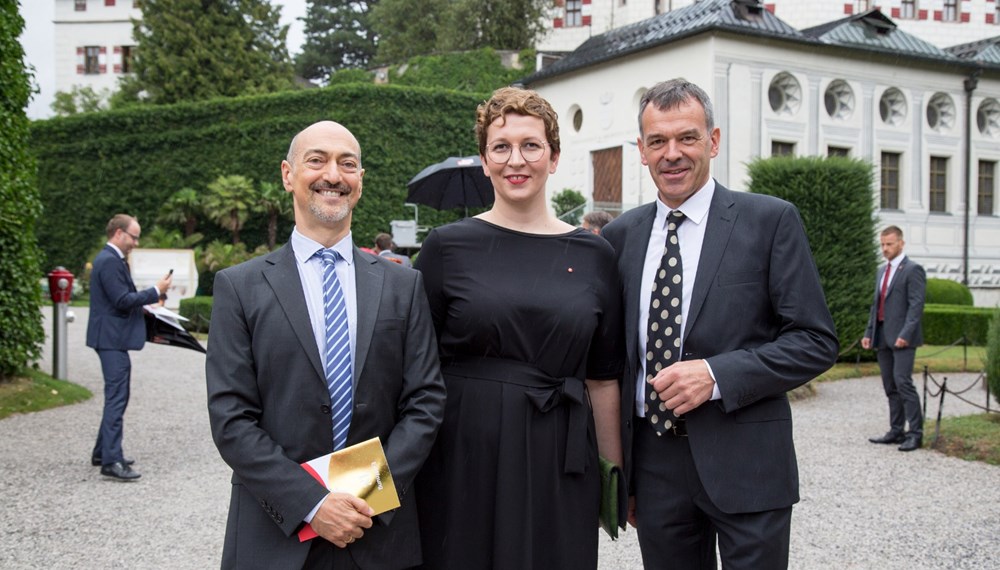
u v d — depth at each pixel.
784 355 2.59
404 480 2.49
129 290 6.35
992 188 28.48
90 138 32.00
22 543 4.78
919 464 7.04
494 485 2.68
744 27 22.12
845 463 7.08
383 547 2.54
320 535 2.39
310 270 2.66
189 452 7.21
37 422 8.37
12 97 9.36
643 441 2.86
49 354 14.02
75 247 32.09
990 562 4.59
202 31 38.91
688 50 22.61
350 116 28.47
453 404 2.75
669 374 2.58
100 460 6.60
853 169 12.49
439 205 11.43
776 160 12.58
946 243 27.05
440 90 28.92
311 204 2.62
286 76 41.47
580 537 2.75
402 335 2.65
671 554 2.81
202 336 18.28
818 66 23.92
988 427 7.88
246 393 2.50
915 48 25.92
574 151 26.55
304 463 2.42
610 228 3.10
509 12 39.38
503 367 2.71
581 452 2.73
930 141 26.56
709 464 2.66
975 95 27.50
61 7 50.19
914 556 4.68
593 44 27.69
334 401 2.54
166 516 5.32
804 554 4.71
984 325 18.12
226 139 30.75
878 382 12.32
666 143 2.74
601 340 2.89
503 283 2.73
